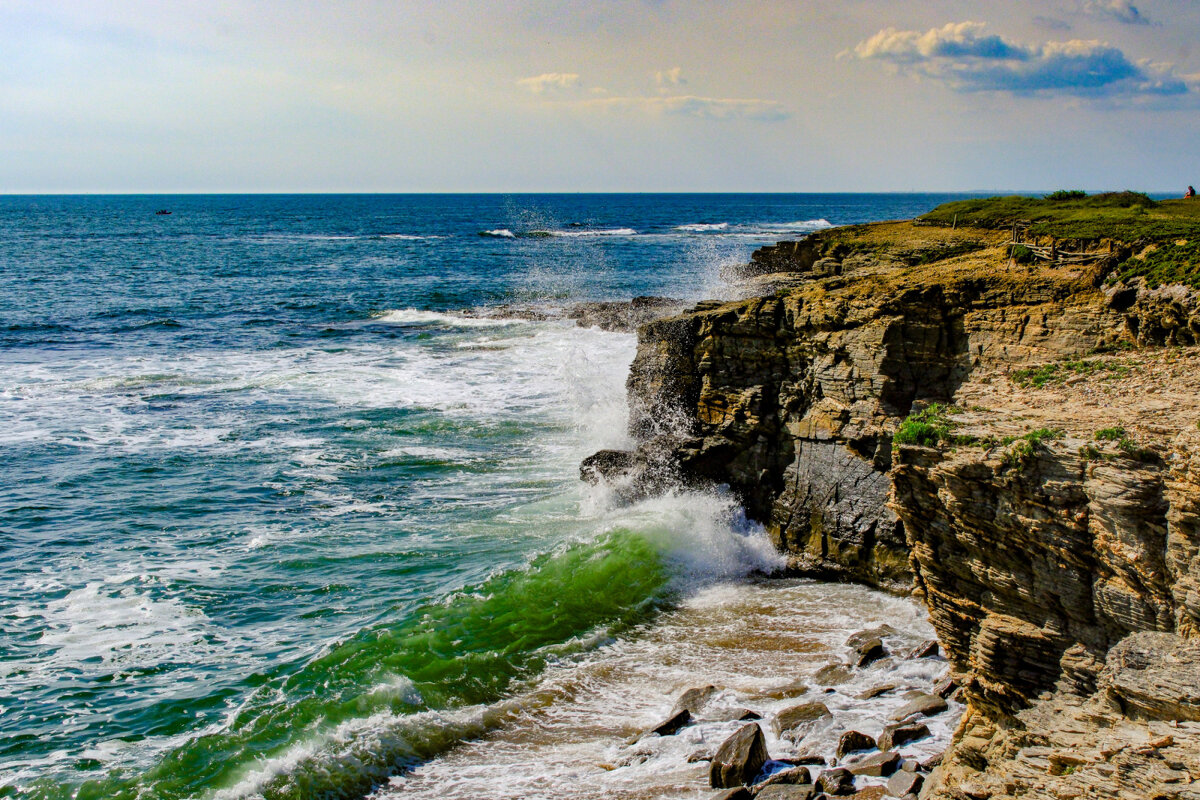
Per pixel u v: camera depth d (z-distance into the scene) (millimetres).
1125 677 8523
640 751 13555
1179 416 10484
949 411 11953
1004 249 27672
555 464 27359
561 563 20062
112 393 35406
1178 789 7328
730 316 23359
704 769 12867
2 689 15508
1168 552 9109
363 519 23203
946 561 11617
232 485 25484
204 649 16969
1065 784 8109
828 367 20891
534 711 15188
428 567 20438
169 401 34344
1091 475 9703
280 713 14828
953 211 47500
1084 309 18344
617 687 15891
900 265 31516
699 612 18953
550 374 39000
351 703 15156
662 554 20828
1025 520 10289
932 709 13883
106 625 17750
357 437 29969
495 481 25922
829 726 13781
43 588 19250
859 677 15539
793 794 11688
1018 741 9195
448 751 14148
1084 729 8633
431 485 25641
